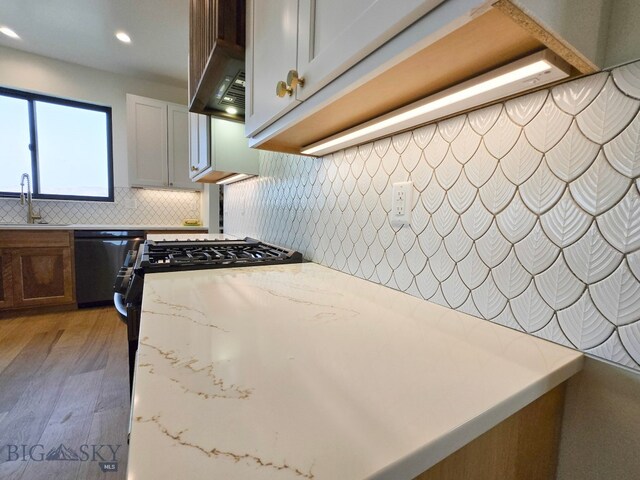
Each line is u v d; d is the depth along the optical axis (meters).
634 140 0.42
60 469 1.16
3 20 2.43
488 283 0.61
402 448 0.27
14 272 2.60
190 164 2.40
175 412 0.30
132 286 1.00
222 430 0.28
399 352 0.46
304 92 0.61
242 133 1.81
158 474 0.23
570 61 0.43
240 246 1.57
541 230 0.52
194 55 1.41
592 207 0.46
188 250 1.39
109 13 2.34
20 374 1.80
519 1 0.32
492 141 0.60
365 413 0.31
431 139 0.72
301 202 1.32
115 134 3.41
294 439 0.27
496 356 0.46
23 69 2.95
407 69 0.49
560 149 0.50
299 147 1.07
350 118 0.75
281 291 0.79
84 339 2.29
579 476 0.47
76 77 3.18
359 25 0.46
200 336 0.50
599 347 0.46
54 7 2.27
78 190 3.36
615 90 0.44
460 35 0.39
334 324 0.57
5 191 3.03
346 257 1.02
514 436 0.42
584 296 0.48
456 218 0.67
